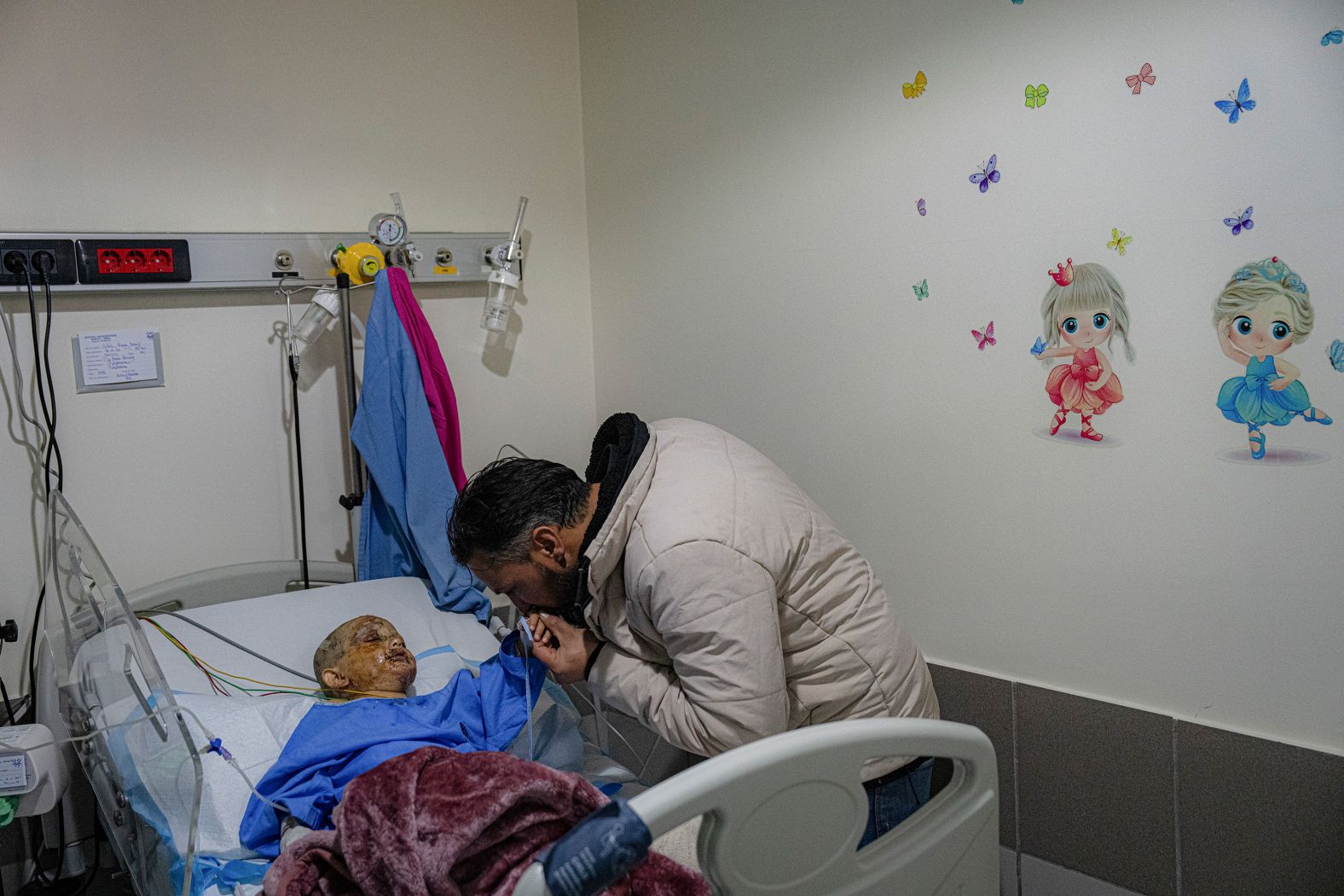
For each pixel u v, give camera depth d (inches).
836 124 80.8
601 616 54.4
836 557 54.5
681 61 91.6
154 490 80.1
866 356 81.7
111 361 76.7
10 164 71.4
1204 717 67.1
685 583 47.9
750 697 47.7
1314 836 62.7
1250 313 61.6
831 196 82.0
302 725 65.1
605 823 30.3
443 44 91.8
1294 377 60.5
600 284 104.0
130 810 58.1
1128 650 70.0
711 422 95.3
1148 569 68.2
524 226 99.0
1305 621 62.1
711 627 47.7
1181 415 65.3
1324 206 58.2
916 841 42.1
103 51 74.3
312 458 88.0
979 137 72.4
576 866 29.4
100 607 58.9
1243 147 60.7
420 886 39.7
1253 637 64.2
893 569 83.0
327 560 89.7
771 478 55.1
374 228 83.8
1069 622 72.7
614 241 101.6
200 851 59.0
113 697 57.5
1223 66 60.7
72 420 75.8
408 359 82.5
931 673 80.8
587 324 105.7
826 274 83.5
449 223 94.0
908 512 81.0
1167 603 67.7
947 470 77.9
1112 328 67.5
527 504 51.4
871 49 77.6
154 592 79.7
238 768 59.9
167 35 77.0
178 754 46.0
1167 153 63.7
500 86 96.1
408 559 86.6
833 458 85.7
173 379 80.1
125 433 78.2
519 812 42.4
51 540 73.3
